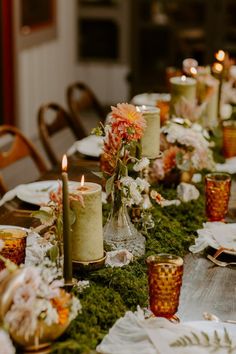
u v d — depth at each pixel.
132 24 7.02
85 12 7.53
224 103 3.56
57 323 1.30
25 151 3.04
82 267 1.64
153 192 1.91
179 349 1.38
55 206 1.64
